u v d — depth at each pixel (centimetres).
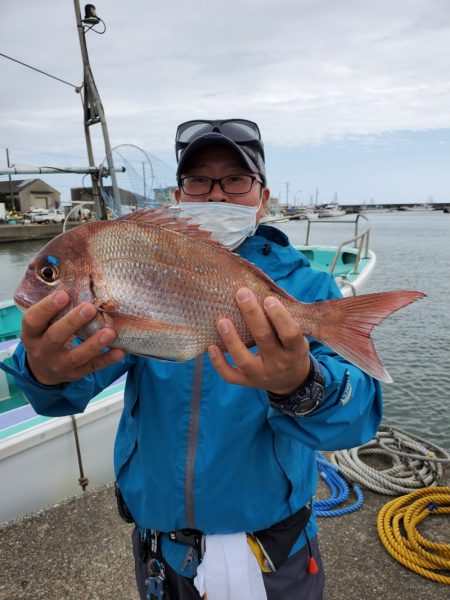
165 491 148
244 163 180
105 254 132
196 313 135
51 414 148
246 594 140
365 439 140
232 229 176
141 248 134
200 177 186
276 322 107
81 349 117
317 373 121
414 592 245
